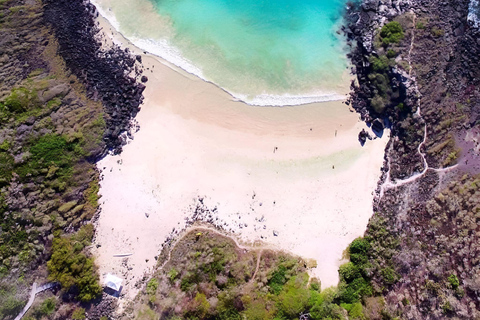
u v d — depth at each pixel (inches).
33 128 1445.6
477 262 1336.1
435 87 1501.0
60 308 1360.7
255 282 1366.9
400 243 1409.9
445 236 1387.8
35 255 1362.0
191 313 1331.2
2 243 1346.0
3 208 1349.7
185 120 1577.3
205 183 1510.8
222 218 1475.1
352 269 1382.9
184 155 1539.1
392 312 1330.0
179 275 1400.1
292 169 1523.1
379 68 1529.3
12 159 1389.0
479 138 1464.1
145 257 1445.6
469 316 1280.8
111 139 1545.3
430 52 1523.1
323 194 1494.8
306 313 1327.5
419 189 1464.1
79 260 1374.3
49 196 1416.1
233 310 1317.7
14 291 1328.7
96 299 1395.2
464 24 1540.4
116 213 1480.1
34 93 1491.1
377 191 1491.1
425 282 1353.3
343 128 1561.3
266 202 1488.7
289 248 1440.7
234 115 1582.2
